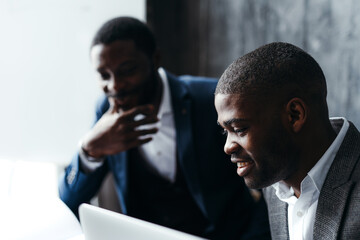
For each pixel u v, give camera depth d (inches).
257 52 24.6
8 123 67.8
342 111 46.0
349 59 44.1
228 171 46.4
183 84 46.7
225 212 45.6
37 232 33.4
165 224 46.4
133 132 40.9
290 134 23.6
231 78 24.0
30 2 62.4
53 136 67.3
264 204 42.6
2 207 37.9
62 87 65.0
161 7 65.6
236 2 57.1
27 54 64.6
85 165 44.6
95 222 23.7
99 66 40.1
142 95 42.1
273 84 23.0
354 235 22.9
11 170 49.1
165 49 67.9
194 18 64.4
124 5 61.5
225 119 24.2
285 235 29.4
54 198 39.7
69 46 63.2
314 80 23.7
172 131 45.6
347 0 43.4
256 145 23.7
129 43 39.4
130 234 21.9
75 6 61.7
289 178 26.1
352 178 24.0
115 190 53.7
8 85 66.3
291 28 50.1
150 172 46.8
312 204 26.5
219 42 61.2
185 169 43.9
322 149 24.6
